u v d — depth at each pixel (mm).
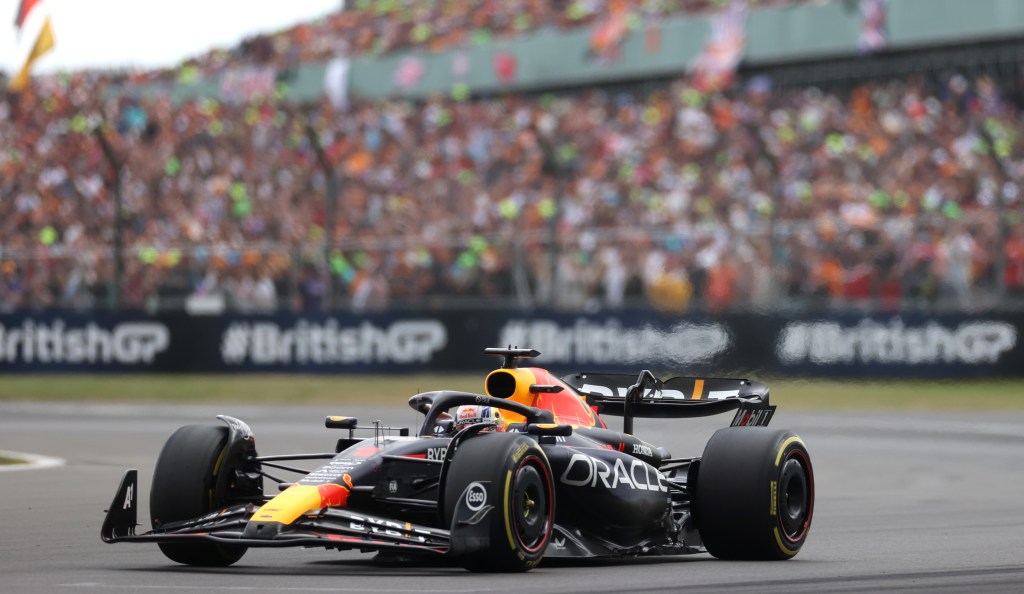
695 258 85938
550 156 87812
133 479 25328
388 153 116688
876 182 100938
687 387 31812
